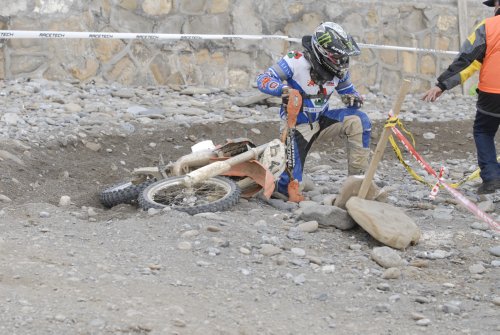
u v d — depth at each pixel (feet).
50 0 37.58
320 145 34.09
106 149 29.71
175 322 14.23
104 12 39.27
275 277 17.38
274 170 23.38
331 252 19.39
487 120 25.85
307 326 14.89
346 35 23.41
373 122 37.32
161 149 30.89
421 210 23.94
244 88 42.63
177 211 20.76
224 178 22.86
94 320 13.99
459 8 47.75
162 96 38.52
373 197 21.68
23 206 21.61
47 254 17.48
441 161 33.37
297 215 21.65
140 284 16.14
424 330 15.06
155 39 40.34
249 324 14.67
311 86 23.99
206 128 33.27
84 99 35.68
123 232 19.53
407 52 47.11
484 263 19.22
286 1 43.57
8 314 14.02
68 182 25.55
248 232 19.84
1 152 25.67
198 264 17.66
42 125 30.25
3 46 36.91
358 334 14.70
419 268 18.69
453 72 24.79
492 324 15.39
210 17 41.88
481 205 24.29
